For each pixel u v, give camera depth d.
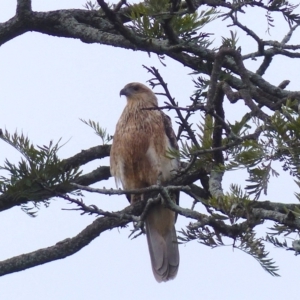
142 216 7.96
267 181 6.35
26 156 7.70
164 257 12.17
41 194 7.99
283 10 8.93
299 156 6.24
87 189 7.72
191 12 8.22
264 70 10.13
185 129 7.64
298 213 6.67
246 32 9.63
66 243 10.15
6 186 7.94
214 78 8.09
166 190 7.71
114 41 10.32
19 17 11.37
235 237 6.74
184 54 10.12
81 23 11.16
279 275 6.59
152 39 8.74
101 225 10.17
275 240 6.91
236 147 6.77
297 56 9.91
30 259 10.03
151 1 8.28
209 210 7.45
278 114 6.33
